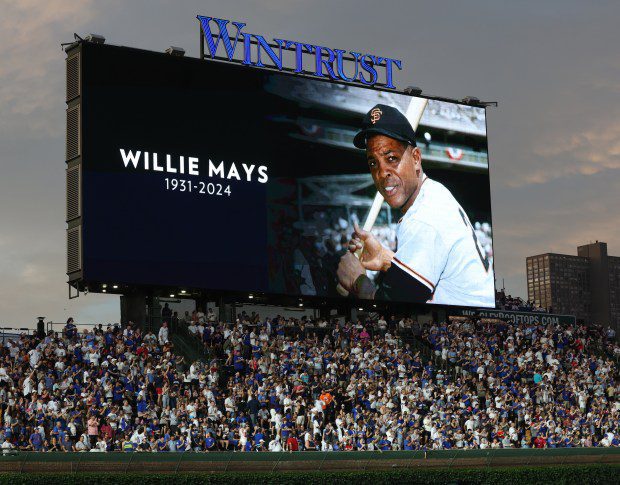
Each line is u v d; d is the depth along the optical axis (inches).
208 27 4872.0
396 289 5064.0
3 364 4072.3
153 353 4384.8
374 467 3924.7
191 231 4613.7
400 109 5251.0
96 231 4409.5
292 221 4859.7
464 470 4099.4
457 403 4712.1
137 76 4601.4
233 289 4667.8
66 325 4328.3
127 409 3956.7
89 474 3430.1
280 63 5024.6
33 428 3740.2
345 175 5029.5
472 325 5472.4
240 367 4468.5
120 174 4495.6
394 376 4788.4
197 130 4702.3
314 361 4623.5
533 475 4215.1
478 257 5339.6
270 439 4133.9
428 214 5216.5
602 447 4446.4
